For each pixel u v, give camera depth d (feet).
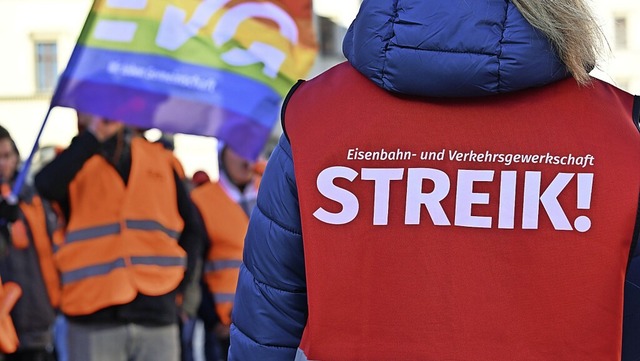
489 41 5.98
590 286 6.08
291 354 6.73
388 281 6.26
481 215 6.22
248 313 6.78
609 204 6.09
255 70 17.49
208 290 21.86
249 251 6.79
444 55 6.04
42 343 21.30
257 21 17.54
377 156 6.33
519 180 6.20
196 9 17.19
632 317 6.33
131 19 16.89
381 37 6.19
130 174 18.11
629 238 6.06
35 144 16.46
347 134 6.39
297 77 17.74
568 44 6.00
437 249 6.23
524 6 5.96
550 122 6.23
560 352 6.10
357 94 6.47
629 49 98.63
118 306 17.79
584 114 6.23
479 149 6.25
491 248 6.19
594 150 6.16
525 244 6.16
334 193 6.35
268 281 6.66
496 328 6.14
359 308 6.28
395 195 6.30
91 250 17.76
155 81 16.99
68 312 17.85
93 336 17.78
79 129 18.17
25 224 21.06
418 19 6.05
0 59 143.23
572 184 6.14
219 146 21.81
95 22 16.71
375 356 6.24
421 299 6.22
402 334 6.23
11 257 20.80
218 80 17.31
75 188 17.70
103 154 17.84
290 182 6.52
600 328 6.07
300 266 6.62
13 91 142.10
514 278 6.15
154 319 18.04
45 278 21.39
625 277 6.19
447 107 6.31
